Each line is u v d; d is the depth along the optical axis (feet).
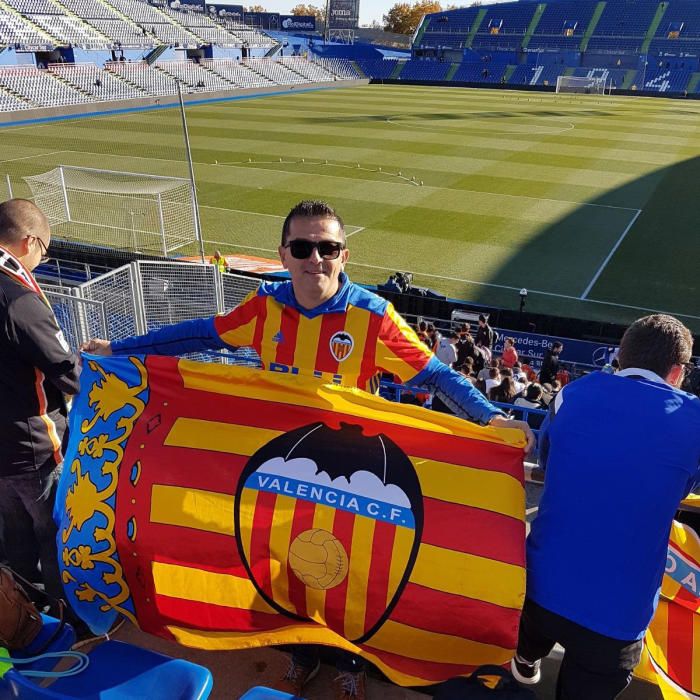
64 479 9.13
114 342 9.91
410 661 7.94
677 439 6.72
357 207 73.41
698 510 9.28
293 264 8.75
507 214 71.10
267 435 8.59
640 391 6.95
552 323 43.65
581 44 222.89
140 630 9.65
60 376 9.29
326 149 104.68
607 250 60.90
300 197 77.20
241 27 242.58
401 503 8.00
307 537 8.12
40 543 10.27
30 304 9.07
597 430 6.93
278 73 217.36
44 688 6.92
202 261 49.19
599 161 96.94
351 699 8.61
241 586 8.27
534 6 237.66
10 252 9.18
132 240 62.23
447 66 235.40
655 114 149.69
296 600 8.16
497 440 8.05
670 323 7.20
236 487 8.43
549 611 7.18
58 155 98.37
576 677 7.40
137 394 9.07
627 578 6.89
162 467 8.66
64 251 57.52
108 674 7.33
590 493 6.90
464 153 102.53
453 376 8.87
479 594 7.57
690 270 56.44
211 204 74.33
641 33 216.33
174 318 35.40
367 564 7.95
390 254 59.67
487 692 7.08
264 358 9.50
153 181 67.26
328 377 9.25
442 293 52.03
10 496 9.96
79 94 153.79
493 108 158.30
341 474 8.23
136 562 8.59
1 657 7.16
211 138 113.19
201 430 8.71
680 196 77.56
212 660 9.16
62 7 187.93
